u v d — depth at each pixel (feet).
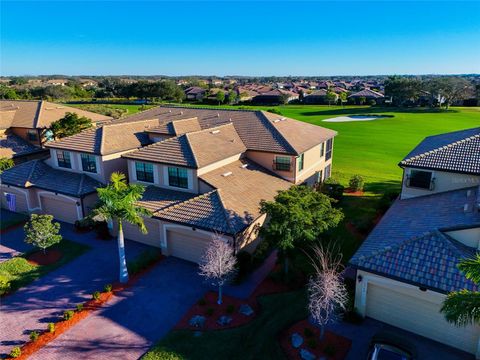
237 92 549.13
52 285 69.31
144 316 59.93
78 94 486.38
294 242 63.82
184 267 75.51
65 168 106.11
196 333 55.21
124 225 88.38
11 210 107.86
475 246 54.80
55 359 51.11
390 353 45.88
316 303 50.49
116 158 101.55
